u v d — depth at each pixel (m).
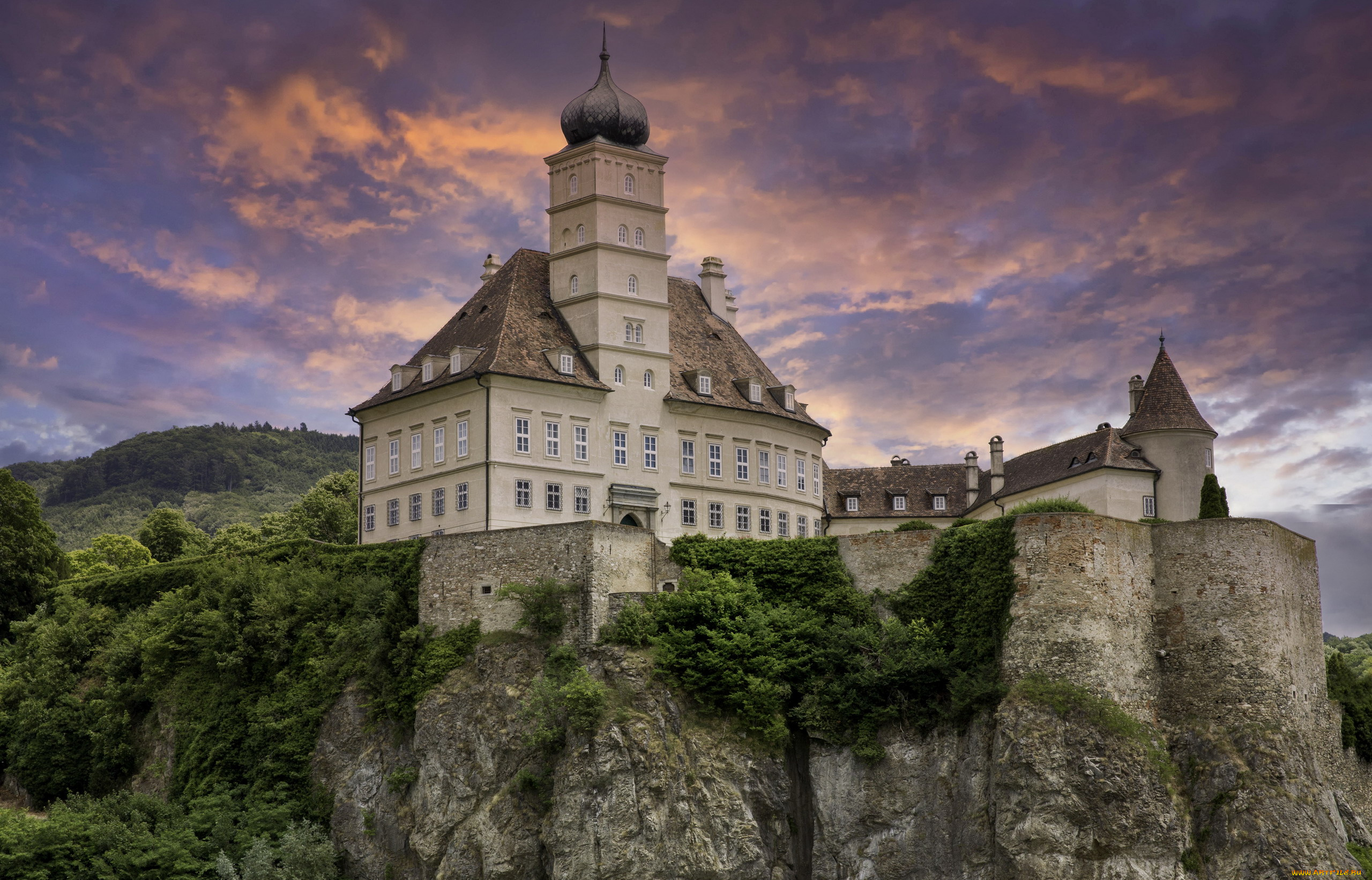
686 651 85.12
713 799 82.38
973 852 80.75
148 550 156.38
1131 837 78.56
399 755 88.69
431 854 84.75
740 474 111.88
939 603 87.19
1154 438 119.38
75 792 96.44
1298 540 91.94
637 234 108.62
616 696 83.81
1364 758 95.50
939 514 139.50
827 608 89.31
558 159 109.50
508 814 83.25
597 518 103.25
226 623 95.69
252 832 87.31
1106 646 82.62
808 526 116.94
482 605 90.38
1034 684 81.50
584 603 87.31
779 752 84.50
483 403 100.25
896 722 84.62
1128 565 85.44
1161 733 84.19
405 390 107.19
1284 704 84.50
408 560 94.25
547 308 107.94
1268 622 85.19
